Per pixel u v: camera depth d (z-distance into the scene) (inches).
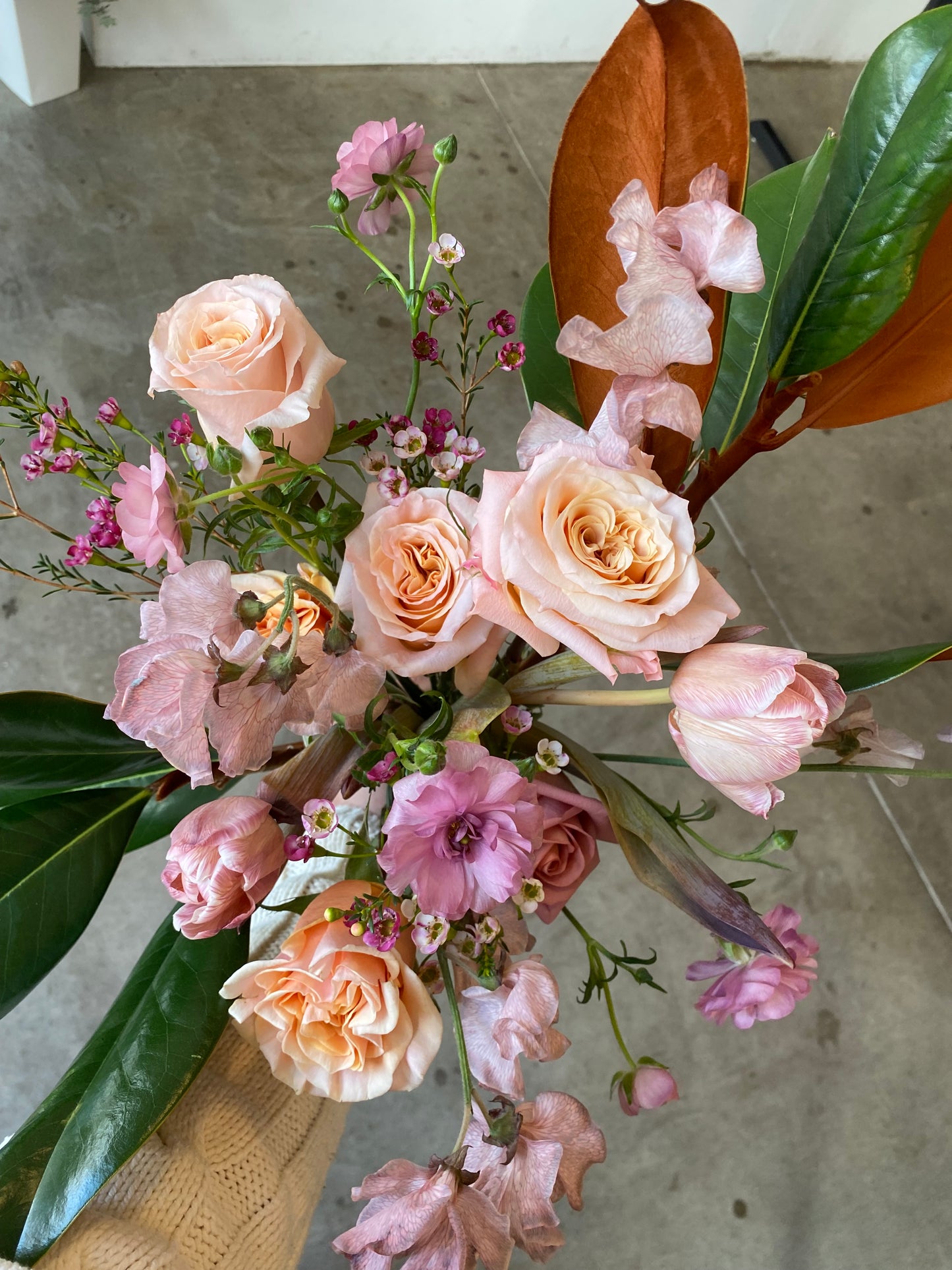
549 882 18.1
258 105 53.9
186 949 17.5
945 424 53.4
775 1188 37.8
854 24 65.0
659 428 16.2
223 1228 17.7
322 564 14.6
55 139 49.9
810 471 50.8
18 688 39.3
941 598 48.8
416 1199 14.1
